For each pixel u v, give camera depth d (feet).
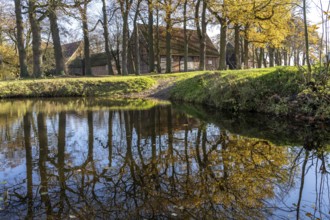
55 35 80.02
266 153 18.39
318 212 11.14
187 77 57.77
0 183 14.25
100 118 32.78
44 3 69.15
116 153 19.02
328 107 25.45
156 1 75.05
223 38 69.82
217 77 42.11
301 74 30.60
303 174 14.87
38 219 10.87
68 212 11.37
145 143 21.43
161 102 48.75
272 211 11.24
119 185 13.87
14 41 119.65
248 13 61.16
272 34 75.66
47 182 14.33
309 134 22.95
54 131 26.11
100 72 153.58
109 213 11.25
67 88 63.72
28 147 20.79
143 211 11.35
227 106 36.81
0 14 102.32
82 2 68.18
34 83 63.31
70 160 17.71
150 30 89.92
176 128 26.58
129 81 65.05
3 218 10.95
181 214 11.09
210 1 64.75
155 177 14.82
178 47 127.34
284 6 61.31
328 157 17.39
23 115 36.01
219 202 12.01
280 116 29.89
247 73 38.58
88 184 14.03
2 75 107.45
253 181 14.07
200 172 15.38
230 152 18.79
